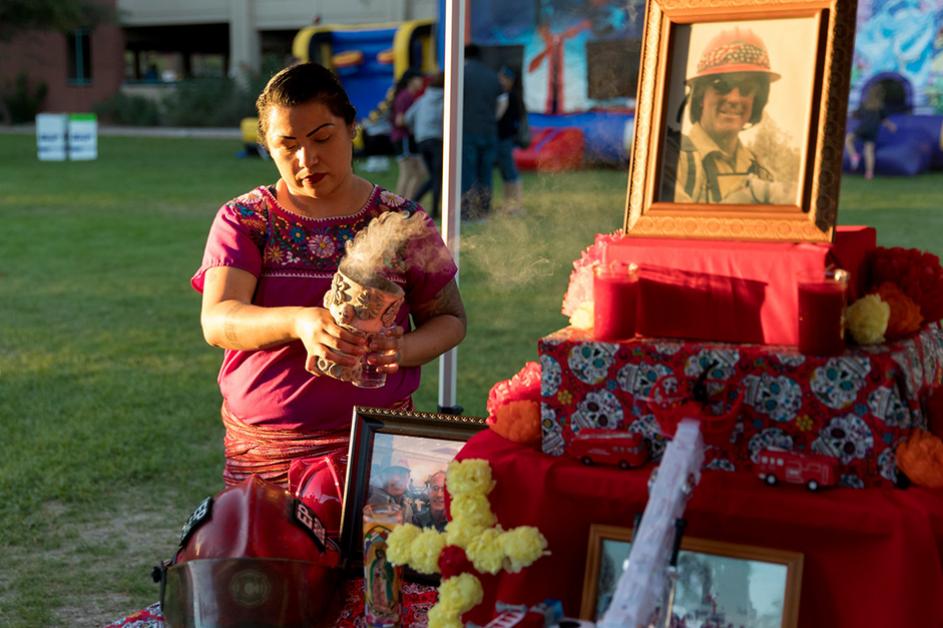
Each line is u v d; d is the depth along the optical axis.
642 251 1.82
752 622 1.66
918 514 1.57
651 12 1.88
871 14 15.83
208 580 1.95
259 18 35.41
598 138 13.97
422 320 2.54
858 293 1.92
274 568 1.96
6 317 8.09
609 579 1.74
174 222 13.09
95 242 11.61
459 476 1.79
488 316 7.97
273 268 2.41
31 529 4.26
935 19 15.63
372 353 1.98
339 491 2.33
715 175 1.84
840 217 11.81
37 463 4.96
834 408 1.67
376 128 18.55
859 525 1.59
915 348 1.78
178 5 36.59
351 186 2.46
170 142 27.77
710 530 1.70
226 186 16.91
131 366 6.76
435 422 2.27
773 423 1.71
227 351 2.48
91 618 3.51
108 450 5.17
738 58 1.82
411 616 2.10
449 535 1.77
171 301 8.75
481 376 6.34
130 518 4.39
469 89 10.28
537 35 14.29
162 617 2.17
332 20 33.62
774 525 1.66
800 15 1.78
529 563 1.72
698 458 1.61
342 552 2.24
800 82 1.78
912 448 1.65
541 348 1.82
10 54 38.75
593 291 1.89
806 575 1.65
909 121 15.99
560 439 1.83
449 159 3.08
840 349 1.67
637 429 1.78
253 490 2.11
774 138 1.79
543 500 1.78
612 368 1.77
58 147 21.98
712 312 1.78
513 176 10.73
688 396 1.69
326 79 2.32
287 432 2.40
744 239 1.79
